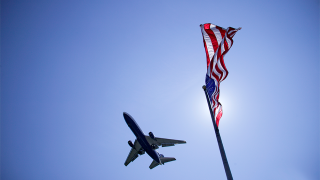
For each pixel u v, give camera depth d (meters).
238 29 20.11
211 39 24.50
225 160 14.55
